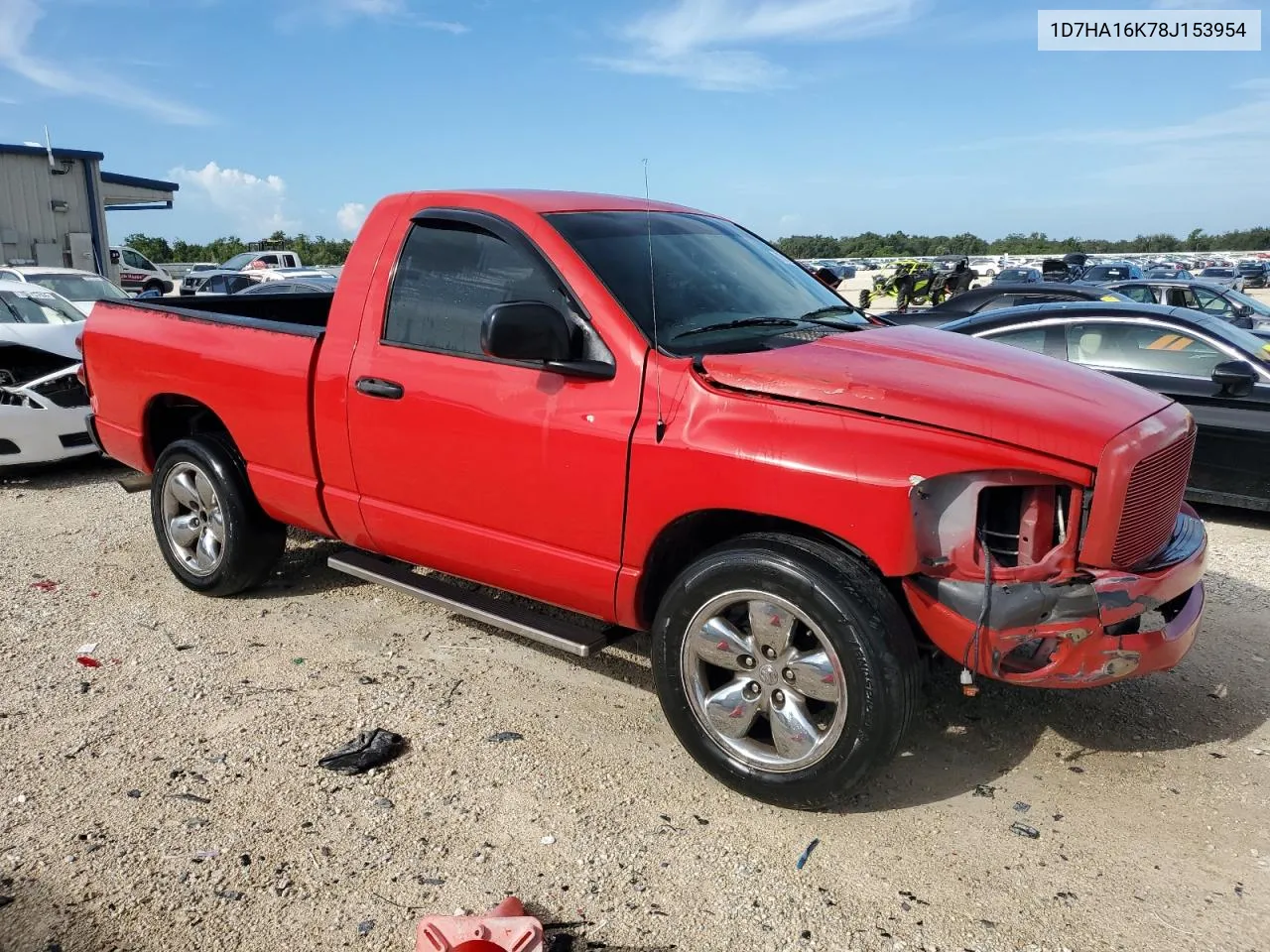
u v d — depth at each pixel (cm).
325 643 455
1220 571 573
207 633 466
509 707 394
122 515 680
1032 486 290
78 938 266
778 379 311
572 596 366
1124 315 746
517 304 321
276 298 605
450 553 397
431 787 336
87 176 2445
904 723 297
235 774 343
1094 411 305
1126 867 296
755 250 452
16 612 492
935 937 266
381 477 407
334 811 322
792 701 314
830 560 300
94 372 535
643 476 329
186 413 536
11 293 923
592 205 404
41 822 316
